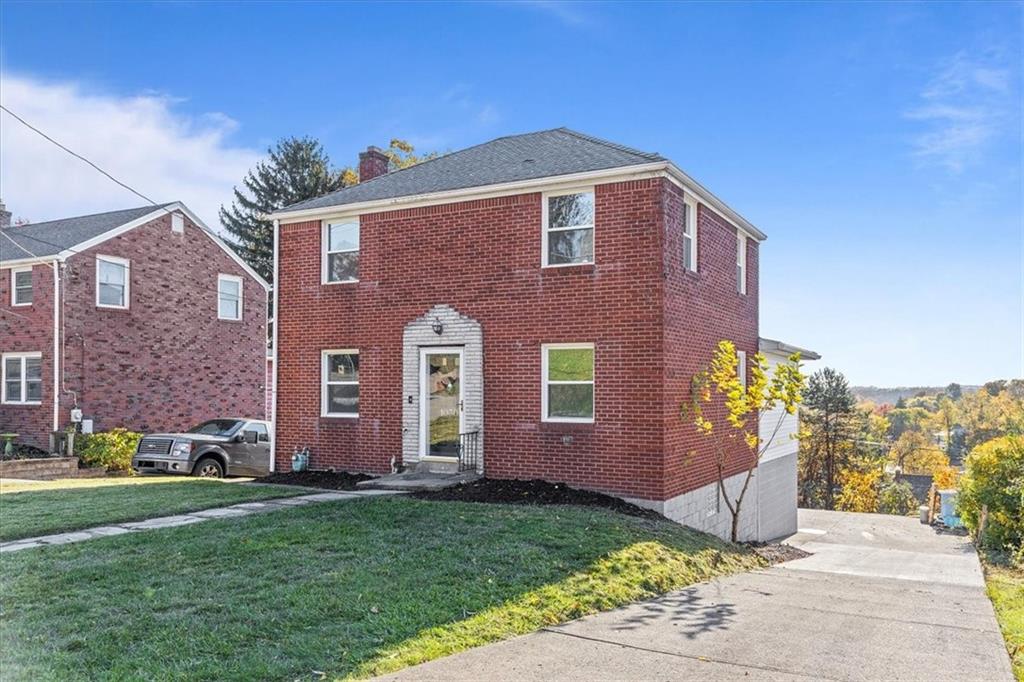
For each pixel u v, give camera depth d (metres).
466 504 11.16
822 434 56.22
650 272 12.51
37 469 18.89
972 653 5.92
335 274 15.77
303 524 9.25
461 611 6.18
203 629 5.38
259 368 27.17
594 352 12.95
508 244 13.74
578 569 7.78
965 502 17.23
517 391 13.56
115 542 8.16
